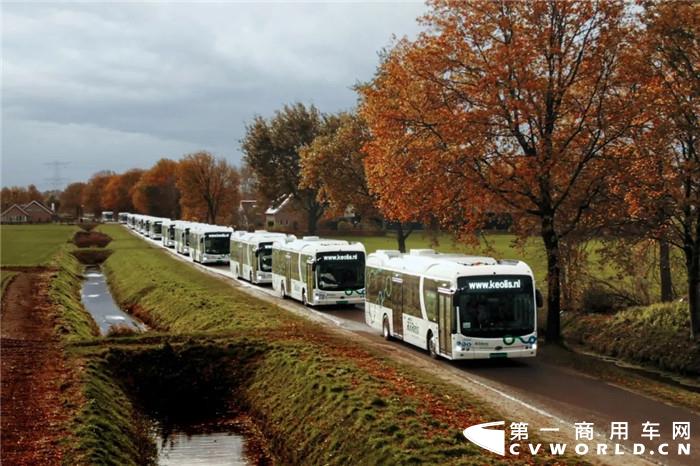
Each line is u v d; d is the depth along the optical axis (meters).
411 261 32.53
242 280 63.41
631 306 38.03
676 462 16.50
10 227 193.25
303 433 21.88
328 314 42.34
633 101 29.72
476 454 16.83
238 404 27.72
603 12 30.36
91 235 149.00
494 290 27.34
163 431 24.89
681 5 27.89
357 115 63.69
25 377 25.66
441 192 31.50
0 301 46.75
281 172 99.06
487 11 31.61
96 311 55.38
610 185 30.95
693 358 30.12
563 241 33.84
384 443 18.17
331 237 112.00
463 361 29.31
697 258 30.69
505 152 32.22
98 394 24.33
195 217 149.00
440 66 32.16
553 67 31.53
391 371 25.83
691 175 27.94
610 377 26.50
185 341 31.41
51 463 17.84
